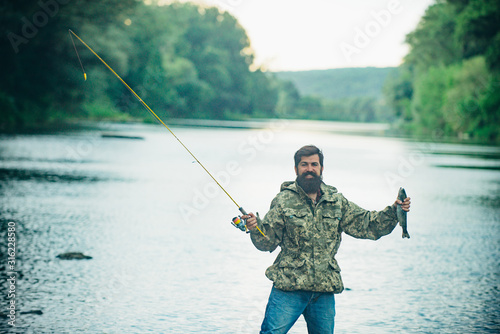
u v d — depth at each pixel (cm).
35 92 5069
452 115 6688
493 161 3384
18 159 2436
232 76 13000
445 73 7500
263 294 709
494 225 1259
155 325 588
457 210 1481
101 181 1858
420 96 7919
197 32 12988
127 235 1041
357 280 787
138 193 1608
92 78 5028
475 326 604
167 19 8062
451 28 8338
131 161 2611
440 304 680
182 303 663
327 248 426
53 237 1001
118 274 779
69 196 1499
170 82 9650
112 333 560
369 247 1012
